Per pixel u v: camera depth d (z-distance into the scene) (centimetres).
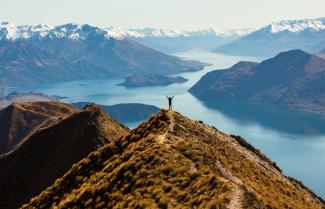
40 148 11850
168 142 5184
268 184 5209
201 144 5366
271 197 4428
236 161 5531
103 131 11688
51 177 10844
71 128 12012
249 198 3784
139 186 4459
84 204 4809
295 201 4991
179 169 4475
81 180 5712
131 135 6028
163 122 5897
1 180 11350
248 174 5109
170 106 6469
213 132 6519
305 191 6438
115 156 5703
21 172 11419
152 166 4678
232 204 3638
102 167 5688
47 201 5734
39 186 10738
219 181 3975
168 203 3981
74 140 11544
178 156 4791
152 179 4419
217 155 5131
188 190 4081
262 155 7194
